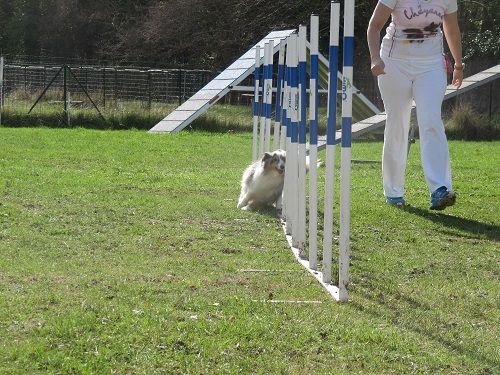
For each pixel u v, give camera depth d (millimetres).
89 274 6309
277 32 21297
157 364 4406
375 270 6988
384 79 10125
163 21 39625
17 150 16984
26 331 4820
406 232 8914
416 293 6230
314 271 6668
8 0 48562
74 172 13352
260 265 6914
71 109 27078
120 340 4719
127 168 14430
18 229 8109
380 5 9172
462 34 35219
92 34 45906
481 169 16312
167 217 9203
